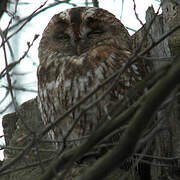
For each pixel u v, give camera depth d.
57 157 4.79
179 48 7.38
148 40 7.77
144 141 4.45
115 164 4.04
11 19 5.91
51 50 7.63
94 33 7.54
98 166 4.02
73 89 6.96
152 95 3.90
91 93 4.48
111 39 7.54
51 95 7.23
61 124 7.11
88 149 4.34
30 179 7.84
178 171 6.78
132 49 7.88
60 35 7.61
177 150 6.73
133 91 4.62
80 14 7.61
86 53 7.25
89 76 6.92
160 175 6.81
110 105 6.78
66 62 7.17
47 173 4.43
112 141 6.63
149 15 7.57
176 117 6.77
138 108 4.40
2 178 8.29
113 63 7.03
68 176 7.11
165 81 3.77
